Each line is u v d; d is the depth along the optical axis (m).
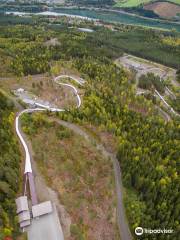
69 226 116.94
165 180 136.50
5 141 144.50
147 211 126.50
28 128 163.75
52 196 127.00
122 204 132.75
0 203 113.00
